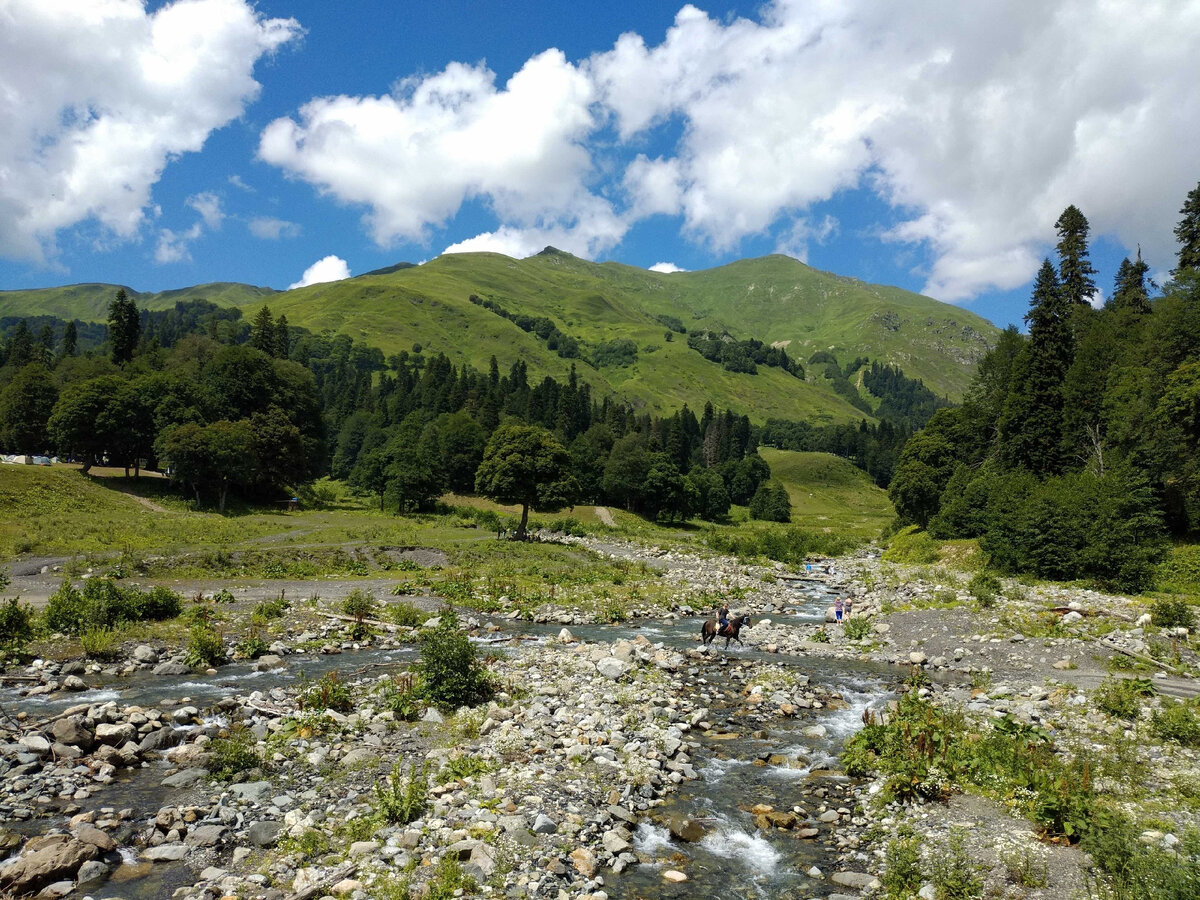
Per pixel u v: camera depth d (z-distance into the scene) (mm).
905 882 10469
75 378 102375
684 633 32812
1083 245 77688
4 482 63688
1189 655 25078
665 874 10875
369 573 45656
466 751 15164
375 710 17859
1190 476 47469
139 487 79375
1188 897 8758
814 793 14328
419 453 101562
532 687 20625
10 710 16594
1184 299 55312
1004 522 49844
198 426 80125
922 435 82250
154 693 18891
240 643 24422
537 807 12555
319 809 12227
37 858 9609
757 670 25141
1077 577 43500
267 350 129250
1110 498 43344
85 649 22391
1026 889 10047
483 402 157000
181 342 132625
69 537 50250
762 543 78938
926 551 59812
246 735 15383
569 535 82562
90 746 14625
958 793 13641
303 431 111750
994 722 16797
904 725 16031
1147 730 16859
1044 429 61875
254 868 10227
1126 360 58875
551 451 72188
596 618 35500
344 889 9469
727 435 199875
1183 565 41250
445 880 9766
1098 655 25406
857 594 47375
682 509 125250
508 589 41125
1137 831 10930
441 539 64250
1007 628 30234
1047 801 11812
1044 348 66875
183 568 40969
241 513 82938
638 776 14406
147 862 10383
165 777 13273
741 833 12492
